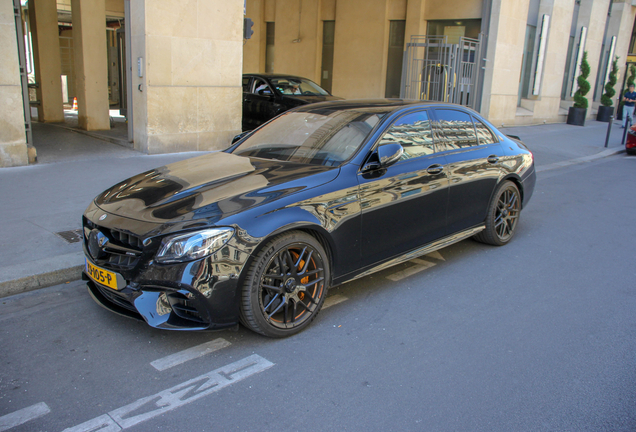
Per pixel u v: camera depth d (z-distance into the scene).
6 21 7.49
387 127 4.31
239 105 10.70
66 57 18.95
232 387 2.95
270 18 21.66
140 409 2.72
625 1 26.36
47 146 9.62
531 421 2.69
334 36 20.14
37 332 3.54
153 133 9.45
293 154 4.28
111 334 3.55
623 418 2.73
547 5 20.28
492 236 5.56
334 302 4.18
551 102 21.94
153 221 3.24
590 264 5.27
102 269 3.34
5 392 2.85
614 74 24.20
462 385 3.02
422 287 4.55
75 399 2.80
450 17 17.67
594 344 3.56
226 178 3.80
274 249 3.33
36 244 4.85
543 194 8.84
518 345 3.52
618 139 17.55
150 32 9.03
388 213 4.12
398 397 2.88
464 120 5.21
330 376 3.09
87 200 6.32
